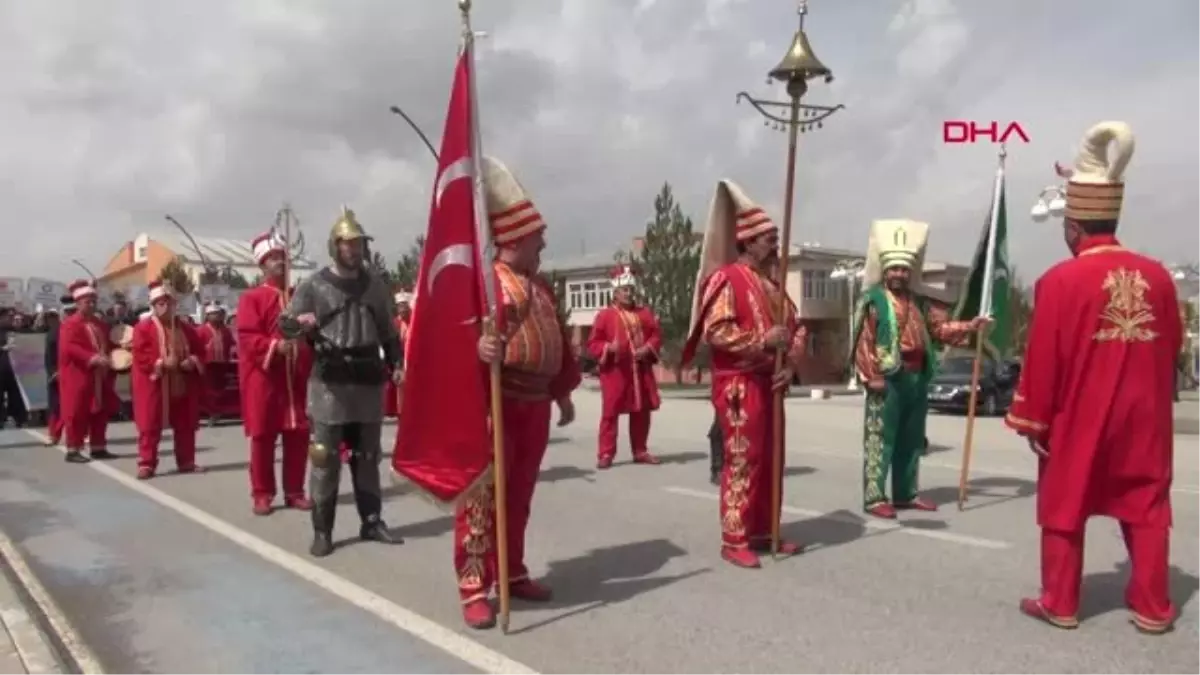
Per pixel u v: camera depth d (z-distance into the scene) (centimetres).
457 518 538
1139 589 504
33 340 1808
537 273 568
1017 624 524
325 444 707
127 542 762
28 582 638
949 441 1491
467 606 532
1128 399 481
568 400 593
